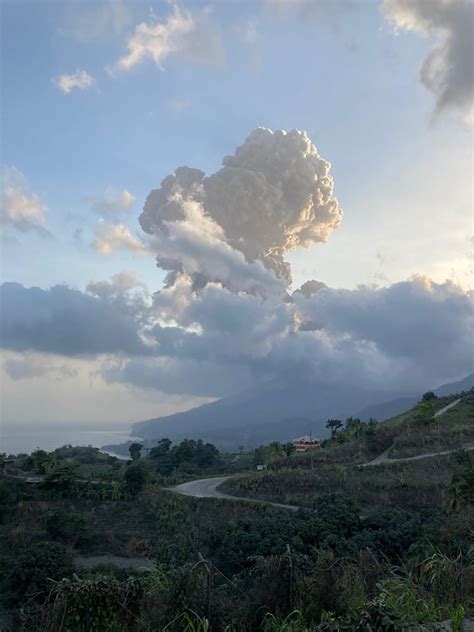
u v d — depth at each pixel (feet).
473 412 246.88
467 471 54.03
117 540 147.74
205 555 116.67
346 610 24.79
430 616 20.89
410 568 28.78
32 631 24.00
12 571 86.28
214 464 329.11
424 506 149.69
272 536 107.14
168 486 209.56
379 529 108.06
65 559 87.92
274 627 22.98
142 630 22.71
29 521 160.45
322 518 115.75
